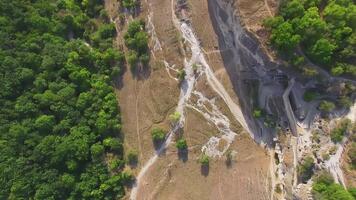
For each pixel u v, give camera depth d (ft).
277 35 168.25
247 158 197.47
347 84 173.68
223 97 200.85
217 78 201.26
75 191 195.21
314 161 177.27
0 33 199.93
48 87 203.72
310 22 161.27
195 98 203.21
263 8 173.88
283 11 169.17
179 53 204.95
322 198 166.81
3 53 198.39
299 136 184.65
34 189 190.49
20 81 199.52
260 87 193.88
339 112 178.50
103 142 203.82
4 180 185.47
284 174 187.52
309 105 184.24
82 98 203.21
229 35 194.08
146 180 202.59
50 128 198.29
